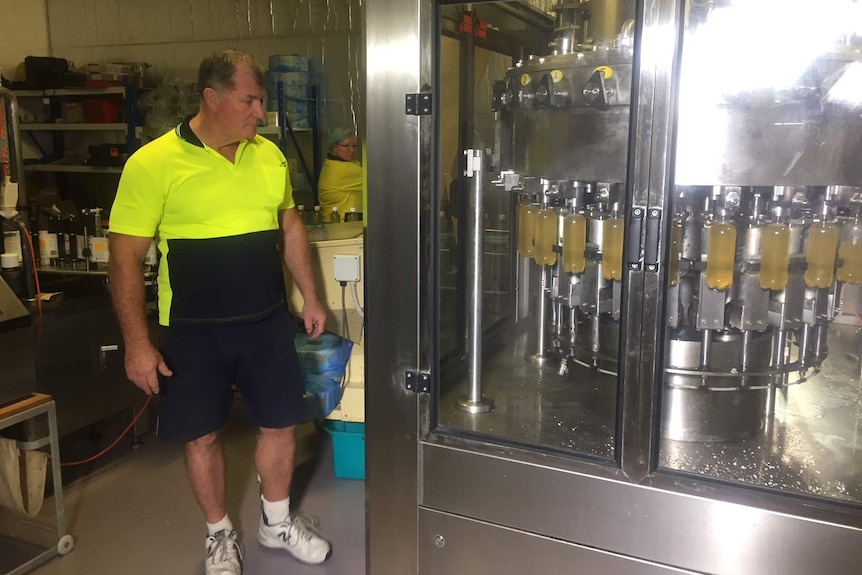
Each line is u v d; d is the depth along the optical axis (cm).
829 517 130
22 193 236
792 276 145
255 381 190
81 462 266
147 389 175
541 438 160
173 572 200
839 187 142
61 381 249
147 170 168
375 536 176
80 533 220
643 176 135
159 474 260
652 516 144
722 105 133
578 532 152
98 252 320
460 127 179
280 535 205
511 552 160
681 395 160
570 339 178
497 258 203
